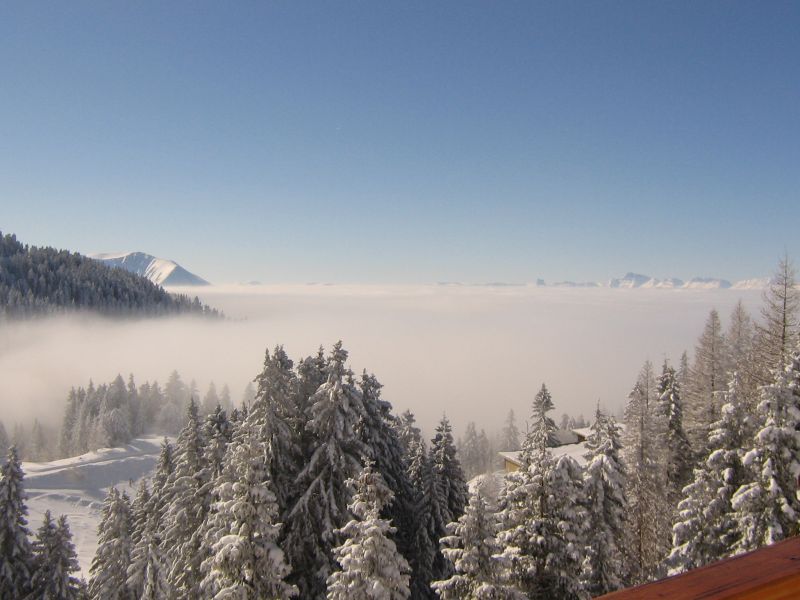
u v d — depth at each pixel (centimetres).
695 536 2227
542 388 2241
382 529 1571
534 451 2147
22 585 2677
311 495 2170
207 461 2728
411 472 2925
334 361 2295
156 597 2830
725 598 218
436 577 2461
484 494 1756
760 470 1902
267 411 2252
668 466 3191
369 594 1473
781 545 269
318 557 2092
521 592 1703
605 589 2208
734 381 2269
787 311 2444
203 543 2364
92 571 3334
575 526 1942
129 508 3409
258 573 1697
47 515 2881
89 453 11212
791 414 1831
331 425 2259
